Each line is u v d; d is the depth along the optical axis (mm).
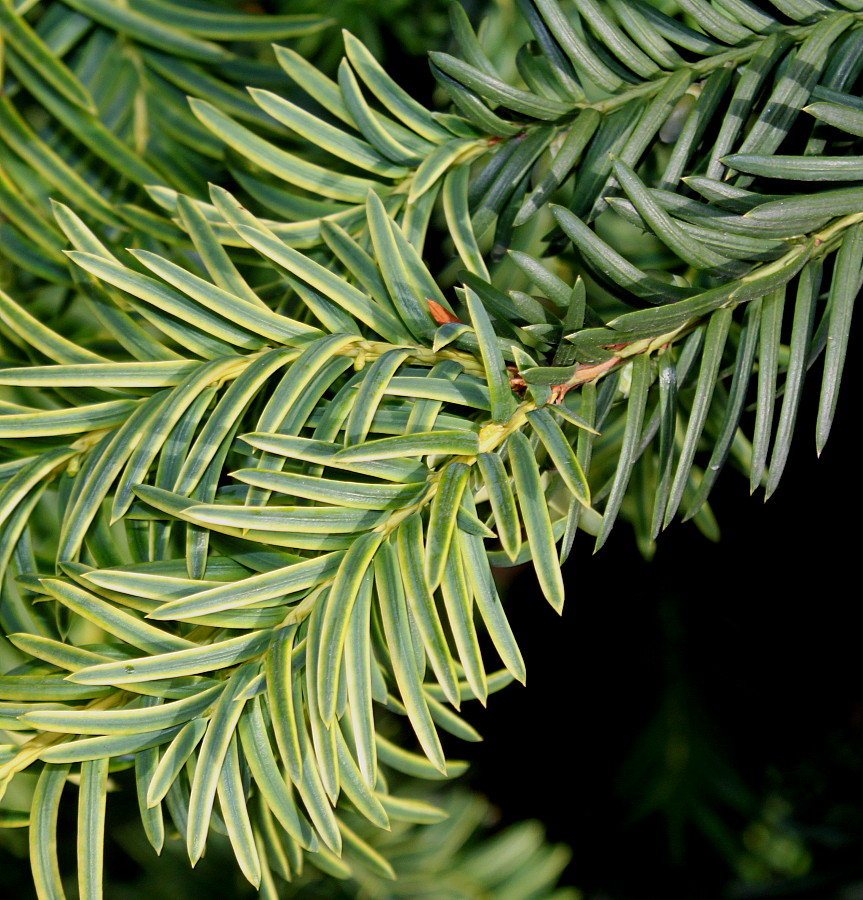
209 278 465
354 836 434
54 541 447
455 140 422
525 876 708
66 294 493
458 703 377
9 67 477
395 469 386
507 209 425
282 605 387
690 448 398
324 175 426
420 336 402
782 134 400
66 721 381
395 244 401
